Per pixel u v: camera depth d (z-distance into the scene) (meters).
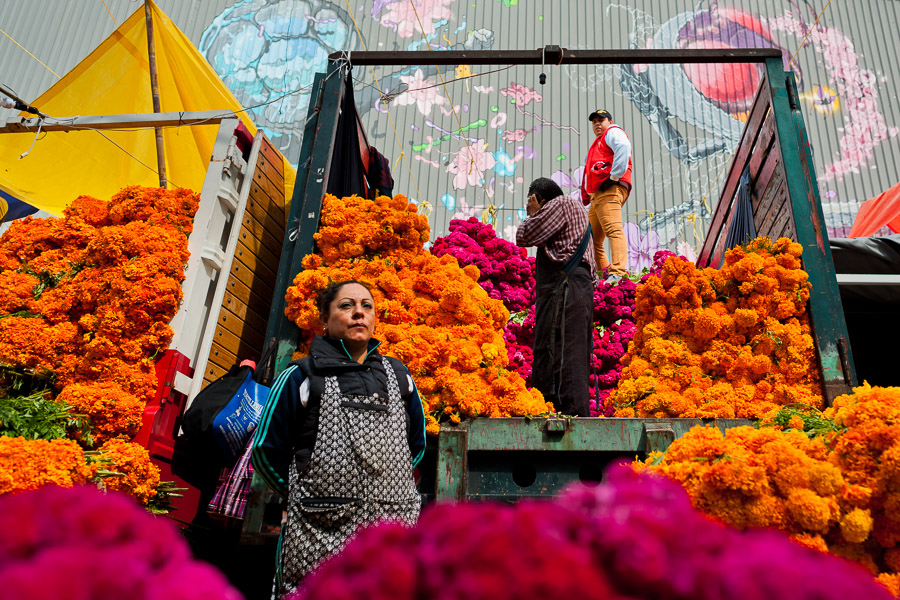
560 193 3.87
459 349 3.21
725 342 3.42
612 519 0.82
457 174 9.99
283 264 3.70
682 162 10.02
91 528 0.89
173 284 3.56
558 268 3.58
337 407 2.12
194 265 3.77
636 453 2.92
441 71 10.84
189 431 3.19
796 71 10.80
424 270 3.65
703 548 0.83
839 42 11.11
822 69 10.85
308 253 3.70
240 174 4.27
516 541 0.80
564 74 10.77
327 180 3.92
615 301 4.82
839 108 10.52
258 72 11.16
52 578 0.73
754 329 3.44
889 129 10.36
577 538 0.83
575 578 0.74
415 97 10.62
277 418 2.13
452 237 5.02
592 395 4.59
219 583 0.87
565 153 10.14
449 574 0.80
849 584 0.79
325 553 1.96
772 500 1.94
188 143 6.66
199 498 3.54
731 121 10.30
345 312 2.34
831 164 10.10
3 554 0.84
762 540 0.87
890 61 10.93
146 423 3.27
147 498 2.94
